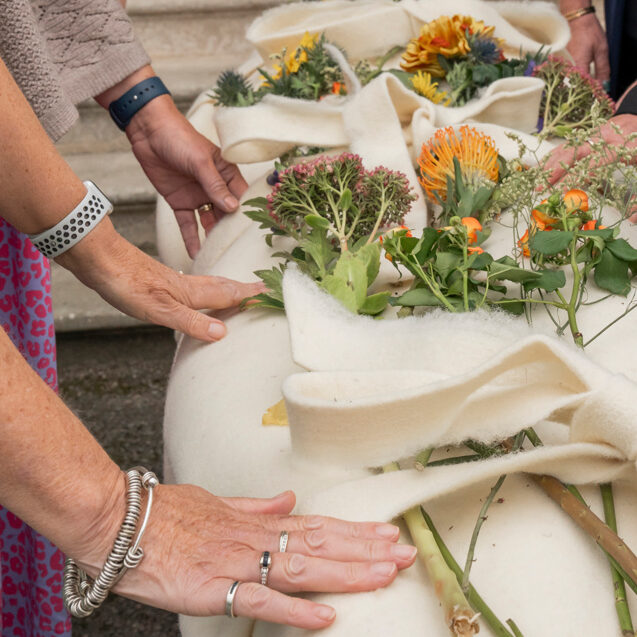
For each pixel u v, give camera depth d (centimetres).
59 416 57
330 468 64
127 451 192
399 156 101
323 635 54
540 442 62
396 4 137
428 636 53
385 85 102
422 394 56
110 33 112
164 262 139
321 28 135
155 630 151
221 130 113
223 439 74
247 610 56
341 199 85
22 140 79
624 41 158
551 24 137
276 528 60
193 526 60
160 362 227
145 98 117
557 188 90
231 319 93
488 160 91
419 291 75
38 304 101
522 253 80
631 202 78
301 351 67
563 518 58
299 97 123
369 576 55
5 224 96
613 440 56
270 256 100
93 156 256
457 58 124
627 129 98
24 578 105
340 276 79
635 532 57
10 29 89
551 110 118
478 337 64
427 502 60
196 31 271
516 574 55
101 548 59
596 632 52
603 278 75
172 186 125
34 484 56
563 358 55
